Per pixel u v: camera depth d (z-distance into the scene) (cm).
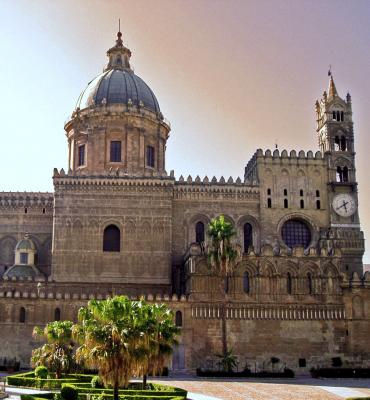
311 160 9194
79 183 8531
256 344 7650
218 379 6681
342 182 9119
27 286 8138
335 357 7719
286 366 7619
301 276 7950
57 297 7594
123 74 9831
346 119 9412
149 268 8350
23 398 4169
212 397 4844
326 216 9031
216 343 7575
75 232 8394
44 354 5547
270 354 7644
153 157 9512
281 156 9156
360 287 7950
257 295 7812
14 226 9175
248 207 8950
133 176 8606
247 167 9869
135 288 8269
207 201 8894
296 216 8994
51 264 8712
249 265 7912
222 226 7525
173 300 7644
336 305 7888
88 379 5384
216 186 8925
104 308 3897
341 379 6956
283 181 9094
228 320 7694
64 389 4300
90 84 9906
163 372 6969
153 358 4609
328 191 9125
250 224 8938
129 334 3762
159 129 9631
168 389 4803
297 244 9031
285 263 7962
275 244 8838
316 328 7794
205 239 8744
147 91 9888
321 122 9606
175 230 8738
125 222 8481
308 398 4850
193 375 7175
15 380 5309
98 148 9188
